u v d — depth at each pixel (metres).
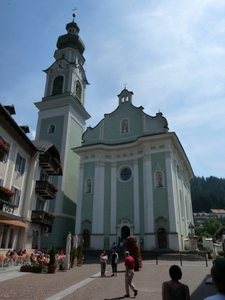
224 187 196.00
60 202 35.84
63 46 49.59
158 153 32.91
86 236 32.53
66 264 17.80
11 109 23.03
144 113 36.62
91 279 13.36
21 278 13.31
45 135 41.94
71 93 43.41
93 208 33.38
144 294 9.51
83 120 46.91
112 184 34.94
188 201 44.25
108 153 36.75
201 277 13.86
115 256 15.12
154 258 25.91
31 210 24.02
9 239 21.12
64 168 38.22
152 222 29.95
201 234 85.12
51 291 9.95
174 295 4.57
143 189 32.56
